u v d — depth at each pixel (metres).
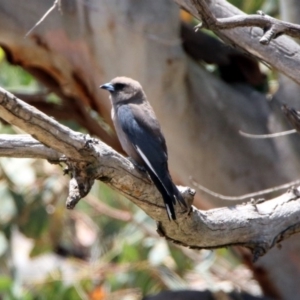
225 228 8.07
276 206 8.34
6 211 15.42
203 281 16.28
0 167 15.23
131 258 14.96
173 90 12.05
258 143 12.29
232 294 13.47
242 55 12.69
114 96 9.97
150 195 7.60
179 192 7.58
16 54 12.50
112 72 12.09
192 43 12.61
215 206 12.45
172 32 11.87
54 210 16.06
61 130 6.68
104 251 16.83
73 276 15.10
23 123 6.48
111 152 7.18
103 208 16.23
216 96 12.43
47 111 13.48
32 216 15.60
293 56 8.97
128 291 15.47
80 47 12.16
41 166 16.00
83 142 6.82
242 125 12.34
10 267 15.91
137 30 11.75
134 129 9.29
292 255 12.58
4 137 6.87
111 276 15.32
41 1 12.05
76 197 7.09
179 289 13.87
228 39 9.14
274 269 12.75
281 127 12.30
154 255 15.12
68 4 11.98
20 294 13.97
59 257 19.14
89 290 15.26
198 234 8.01
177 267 15.66
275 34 7.44
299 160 12.16
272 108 12.44
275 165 12.24
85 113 13.51
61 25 12.06
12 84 16.06
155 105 12.05
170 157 12.34
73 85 12.65
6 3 12.08
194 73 12.37
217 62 12.75
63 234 18.16
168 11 11.77
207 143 12.23
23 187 15.65
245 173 12.24
